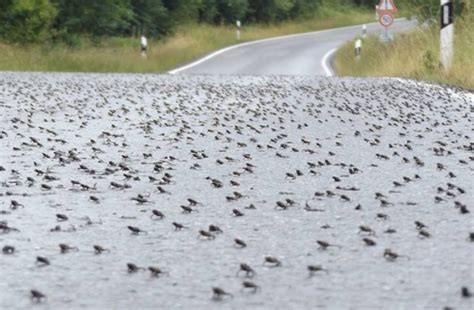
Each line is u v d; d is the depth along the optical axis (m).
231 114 37.94
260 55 110.94
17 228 14.91
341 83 59.47
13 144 27.44
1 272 11.87
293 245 13.45
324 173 21.39
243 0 179.00
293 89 53.78
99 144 27.52
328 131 31.33
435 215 15.84
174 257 12.73
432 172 21.48
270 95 49.12
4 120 34.88
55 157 24.42
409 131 31.28
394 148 26.45
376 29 185.12
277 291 10.79
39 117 36.28
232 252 13.02
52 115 37.16
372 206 16.86
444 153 25.27
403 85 56.50
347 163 23.19
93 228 14.93
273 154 25.14
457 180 20.16
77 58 87.25
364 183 19.78
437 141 27.69
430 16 83.25
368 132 31.00
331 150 25.98
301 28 187.62
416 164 22.94
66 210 16.62
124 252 13.08
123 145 27.11
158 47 112.38
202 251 13.10
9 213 16.33
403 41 82.69
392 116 37.03
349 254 12.77
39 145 27.14
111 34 130.50
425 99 45.78
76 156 24.62
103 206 17.05
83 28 120.38
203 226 15.03
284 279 11.38
